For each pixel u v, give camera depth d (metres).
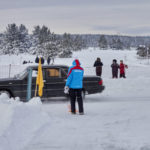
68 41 125.31
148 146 4.12
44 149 4.15
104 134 4.93
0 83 10.12
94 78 10.92
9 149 4.11
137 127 5.45
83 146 4.26
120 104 9.25
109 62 66.25
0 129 4.86
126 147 4.14
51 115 6.75
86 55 91.75
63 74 10.67
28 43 102.56
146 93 12.86
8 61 65.38
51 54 72.81
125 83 15.08
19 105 6.08
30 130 5.20
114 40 175.62
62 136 4.84
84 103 9.83
